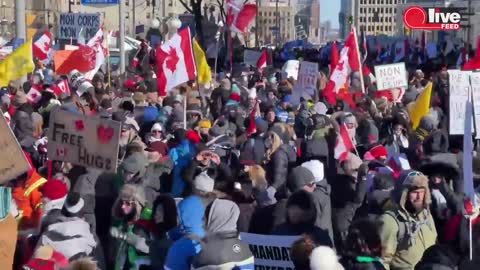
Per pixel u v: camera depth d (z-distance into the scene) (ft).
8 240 23.81
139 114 54.39
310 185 30.78
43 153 44.45
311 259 21.61
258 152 44.65
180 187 35.27
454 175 32.71
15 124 49.39
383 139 49.14
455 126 43.78
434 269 22.89
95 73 83.10
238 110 59.16
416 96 65.72
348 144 42.96
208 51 146.61
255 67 132.16
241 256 23.84
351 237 23.49
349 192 35.35
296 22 536.83
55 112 33.32
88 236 26.32
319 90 75.87
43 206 28.86
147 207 28.25
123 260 27.81
